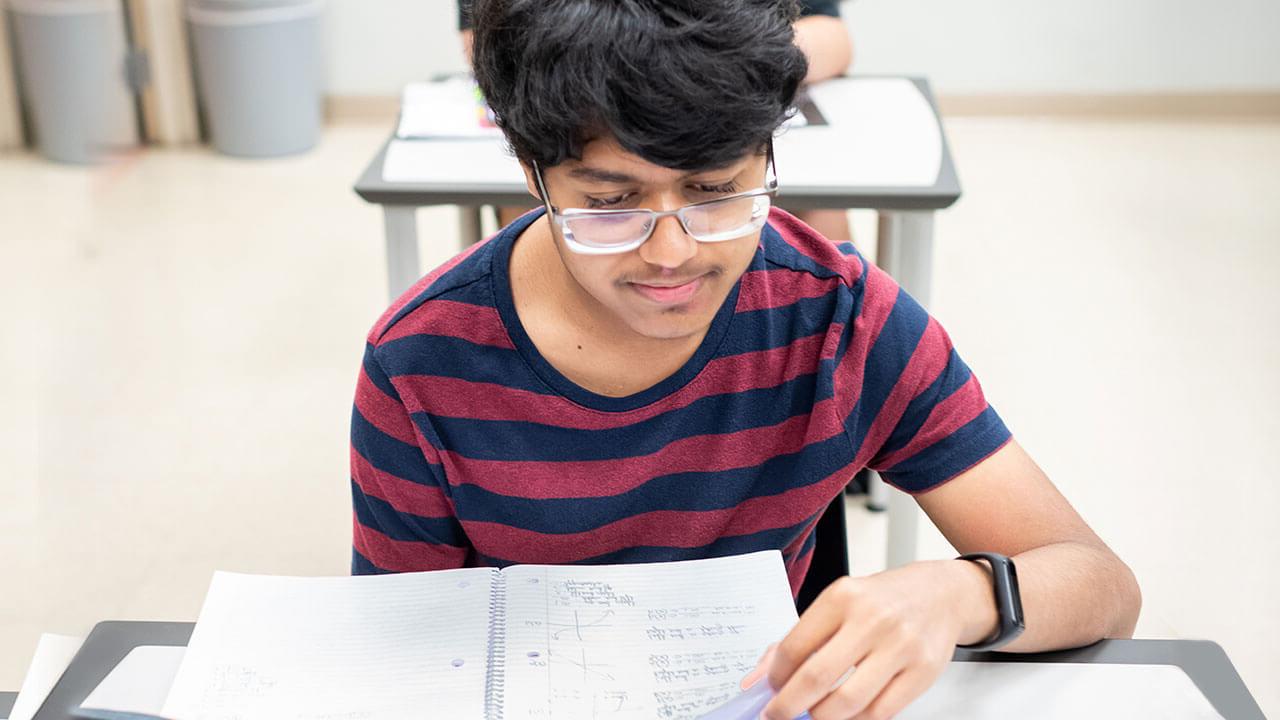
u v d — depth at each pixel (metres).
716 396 0.95
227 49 3.97
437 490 0.98
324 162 4.10
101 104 3.42
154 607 2.03
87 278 3.12
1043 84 4.39
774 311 0.95
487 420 0.94
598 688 0.81
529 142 0.77
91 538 2.21
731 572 0.91
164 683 0.84
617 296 0.82
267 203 3.76
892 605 0.78
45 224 3.23
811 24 2.18
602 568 0.91
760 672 0.80
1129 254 3.34
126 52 3.98
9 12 3.15
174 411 2.63
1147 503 2.29
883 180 1.76
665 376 0.93
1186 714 0.82
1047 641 0.87
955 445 0.99
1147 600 2.03
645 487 0.96
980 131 4.28
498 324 0.92
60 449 2.46
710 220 0.78
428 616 0.87
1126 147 4.11
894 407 0.99
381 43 4.37
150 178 3.91
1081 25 4.30
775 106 0.75
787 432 0.98
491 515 0.98
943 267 3.27
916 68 4.39
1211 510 2.26
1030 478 0.99
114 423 2.58
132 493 2.35
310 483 2.39
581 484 0.96
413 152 1.87
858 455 1.00
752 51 0.73
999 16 4.30
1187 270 3.24
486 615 0.87
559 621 0.86
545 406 0.93
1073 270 3.25
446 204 1.75
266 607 0.88
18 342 2.82
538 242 0.92
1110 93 4.39
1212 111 4.39
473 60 0.81
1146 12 4.27
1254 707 0.84
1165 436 2.50
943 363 0.99
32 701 0.84
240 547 2.20
